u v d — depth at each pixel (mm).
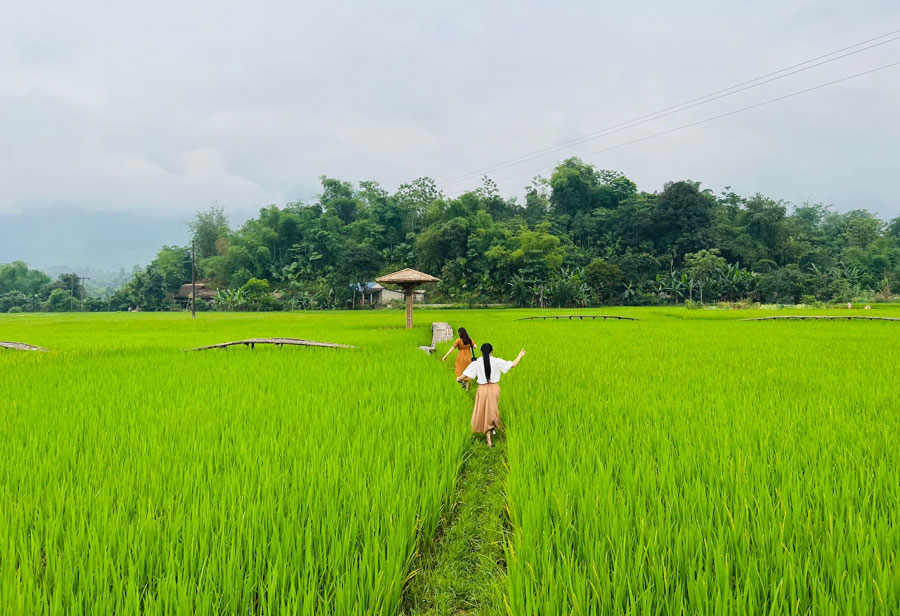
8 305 78438
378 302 70438
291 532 2779
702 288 64188
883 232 89250
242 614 2285
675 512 3115
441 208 75875
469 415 5879
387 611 2402
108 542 2756
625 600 2334
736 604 2188
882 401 6031
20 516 2982
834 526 2836
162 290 79125
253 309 69000
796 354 11039
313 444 4465
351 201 95875
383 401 6523
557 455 4227
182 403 6305
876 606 2158
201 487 3453
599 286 64438
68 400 6605
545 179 93812
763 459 3957
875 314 31594
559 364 9750
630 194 89000
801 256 77000
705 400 6293
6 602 2180
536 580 2438
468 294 63219
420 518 3211
